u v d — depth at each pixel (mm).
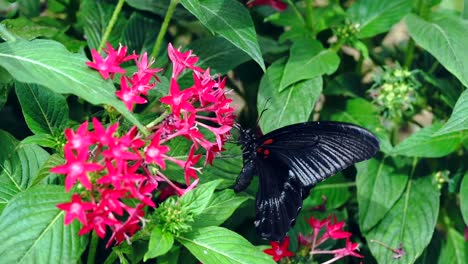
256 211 636
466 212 670
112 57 542
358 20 724
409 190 708
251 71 767
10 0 704
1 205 585
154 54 644
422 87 744
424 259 729
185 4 588
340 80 739
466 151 730
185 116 540
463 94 623
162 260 602
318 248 701
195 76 546
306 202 724
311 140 608
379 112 720
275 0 750
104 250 675
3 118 731
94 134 509
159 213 552
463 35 683
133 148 518
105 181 508
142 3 709
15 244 530
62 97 597
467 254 724
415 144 684
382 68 738
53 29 694
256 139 617
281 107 676
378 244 694
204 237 561
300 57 689
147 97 685
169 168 614
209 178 636
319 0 841
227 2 628
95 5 728
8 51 543
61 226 539
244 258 557
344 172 754
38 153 608
